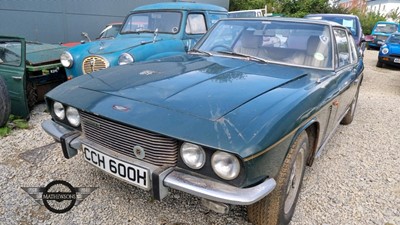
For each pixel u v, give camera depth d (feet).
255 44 10.60
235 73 8.52
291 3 84.33
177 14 18.20
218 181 5.83
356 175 10.50
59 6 32.73
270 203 6.88
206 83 7.61
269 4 83.35
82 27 35.22
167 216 7.95
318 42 10.18
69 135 7.86
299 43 10.25
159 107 6.50
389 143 13.48
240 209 8.31
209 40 11.74
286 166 6.76
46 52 17.37
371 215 8.38
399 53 36.29
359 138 13.98
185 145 5.91
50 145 11.76
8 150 11.27
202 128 5.78
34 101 16.70
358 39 28.17
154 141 6.25
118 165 6.84
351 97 13.15
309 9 83.71
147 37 17.83
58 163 10.36
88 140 7.61
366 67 38.78
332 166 11.10
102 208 8.18
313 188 9.56
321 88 8.23
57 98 7.91
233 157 5.49
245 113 6.13
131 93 7.23
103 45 16.35
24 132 13.08
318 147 9.11
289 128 6.23
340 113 11.37
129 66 9.66
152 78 8.07
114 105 6.86
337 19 30.86
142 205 8.34
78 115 7.73
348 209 8.59
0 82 12.63
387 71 36.22
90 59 15.21
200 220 7.86
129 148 6.72
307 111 6.99
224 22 12.14
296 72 9.05
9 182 9.19
